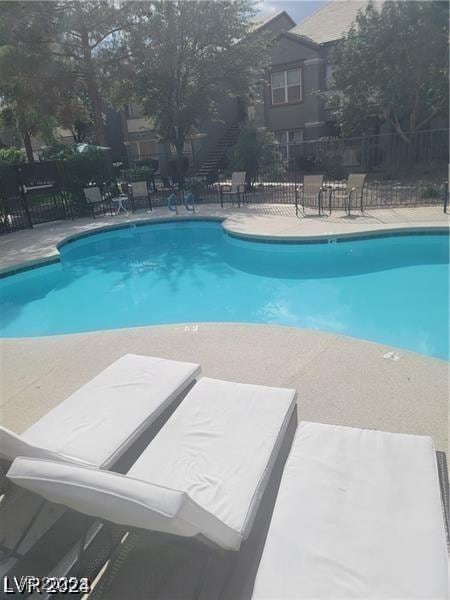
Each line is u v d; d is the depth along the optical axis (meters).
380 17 14.25
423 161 16.19
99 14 15.27
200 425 2.38
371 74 14.81
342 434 2.24
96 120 17.52
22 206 12.05
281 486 1.93
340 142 17.38
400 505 1.78
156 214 12.98
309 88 19.36
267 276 8.39
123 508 1.36
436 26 13.29
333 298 7.08
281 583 1.51
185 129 16.84
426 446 2.11
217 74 15.79
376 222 9.61
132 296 7.91
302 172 19.48
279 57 19.72
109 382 2.88
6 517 1.98
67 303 7.75
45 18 14.39
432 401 3.26
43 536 1.91
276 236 9.07
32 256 8.92
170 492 1.35
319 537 1.67
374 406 3.24
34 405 3.63
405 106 14.97
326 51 18.81
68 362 4.34
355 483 1.90
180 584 1.67
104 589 1.68
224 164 22.28
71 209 13.41
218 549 1.55
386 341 5.54
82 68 16.42
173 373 2.96
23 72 14.29
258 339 4.54
